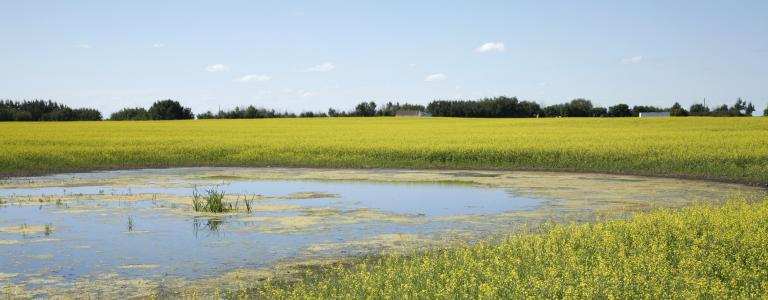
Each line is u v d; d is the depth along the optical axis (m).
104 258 12.15
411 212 17.98
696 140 40.16
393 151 35.97
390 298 8.46
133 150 37.59
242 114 117.69
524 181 26.80
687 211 14.93
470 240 13.68
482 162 33.84
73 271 11.15
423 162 34.19
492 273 9.12
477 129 58.53
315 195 22.19
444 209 18.56
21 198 20.94
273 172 31.42
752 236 11.16
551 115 131.88
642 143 38.03
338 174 30.33
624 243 11.41
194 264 11.68
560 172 30.78
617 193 22.36
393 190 23.69
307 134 52.00
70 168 32.56
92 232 14.81
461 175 29.70
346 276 9.65
